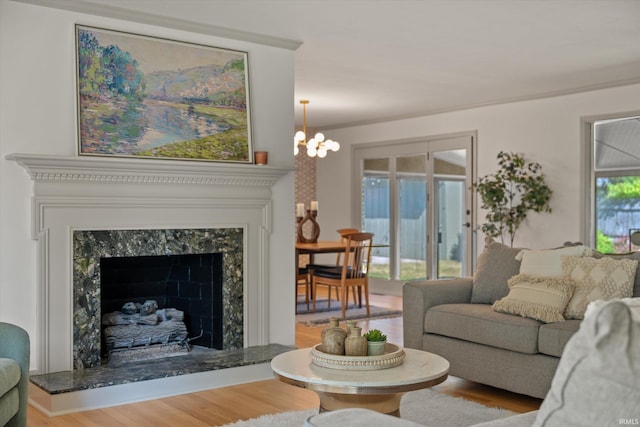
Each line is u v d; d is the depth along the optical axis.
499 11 4.79
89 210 4.50
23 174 4.30
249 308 5.28
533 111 8.18
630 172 7.38
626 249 7.43
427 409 4.12
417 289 4.96
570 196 7.81
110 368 4.55
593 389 1.51
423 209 9.63
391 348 3.43
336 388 2.88
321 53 6.00
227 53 5.17
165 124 4.84
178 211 4.89
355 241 7.80
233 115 5.18
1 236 4.22
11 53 4.27
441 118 9.30
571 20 5.03
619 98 7.33
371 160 10.45
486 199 8.27
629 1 4.58
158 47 4.84
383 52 5.97
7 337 3.21
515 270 4.87
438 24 5.11
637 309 2.19
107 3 4.54
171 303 5.59
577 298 4.28
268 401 4.33
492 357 4.39
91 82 4.54
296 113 9.57
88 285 4.51
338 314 7.98
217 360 4.82
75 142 4.47
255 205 5.29
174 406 4.21
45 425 3.80
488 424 2.06
